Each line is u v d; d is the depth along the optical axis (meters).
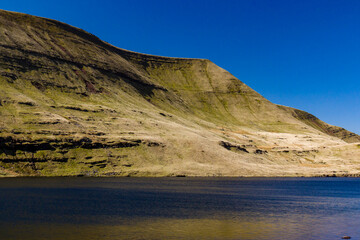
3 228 32.03
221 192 69.38
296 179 122.44
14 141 94.75
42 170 92.69
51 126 108.56
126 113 146.62
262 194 69.19
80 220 36.62
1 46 147.62
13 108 112.81
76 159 100.12
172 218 39.38
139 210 44.25
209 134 154.00
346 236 31.59
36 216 37.84
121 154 108.12
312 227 35.97
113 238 29.72
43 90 140.38
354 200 63.19
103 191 63.47
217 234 32.16
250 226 36.03
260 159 143.38
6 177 84.56
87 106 137.50
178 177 104.31
